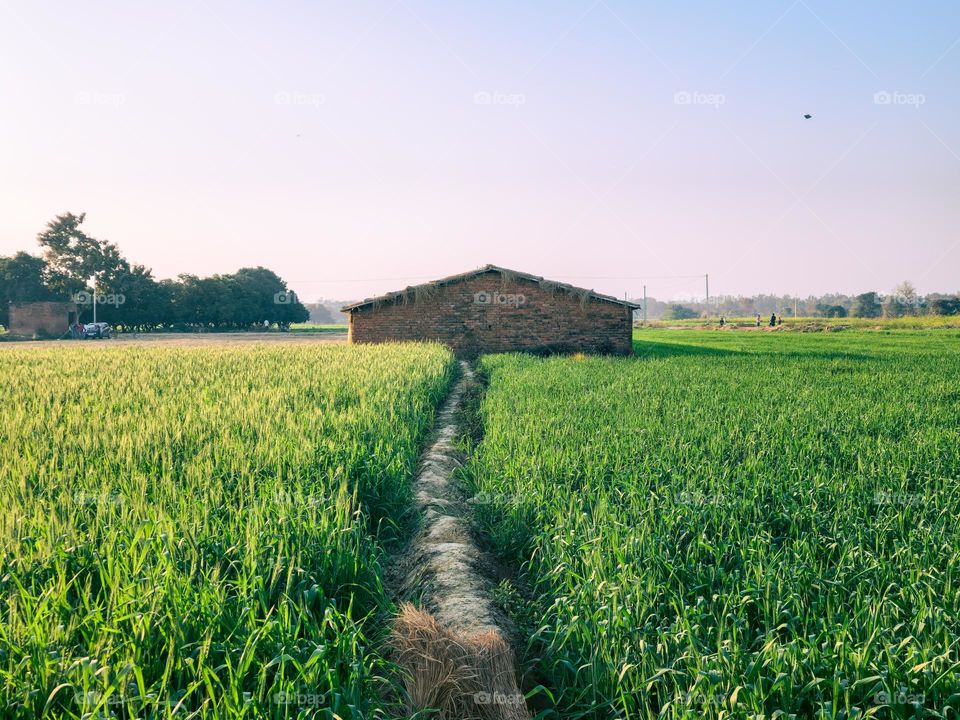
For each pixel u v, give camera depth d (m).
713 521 6.68
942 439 10.90
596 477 8.38
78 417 10.14
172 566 4.62
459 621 5.10
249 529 5.28
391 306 34.91
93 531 5.18
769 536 6.18
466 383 20.94
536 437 10.47
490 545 7.23
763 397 16.53
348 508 6.51
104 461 7.47
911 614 4.73
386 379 16.06
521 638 5.18
